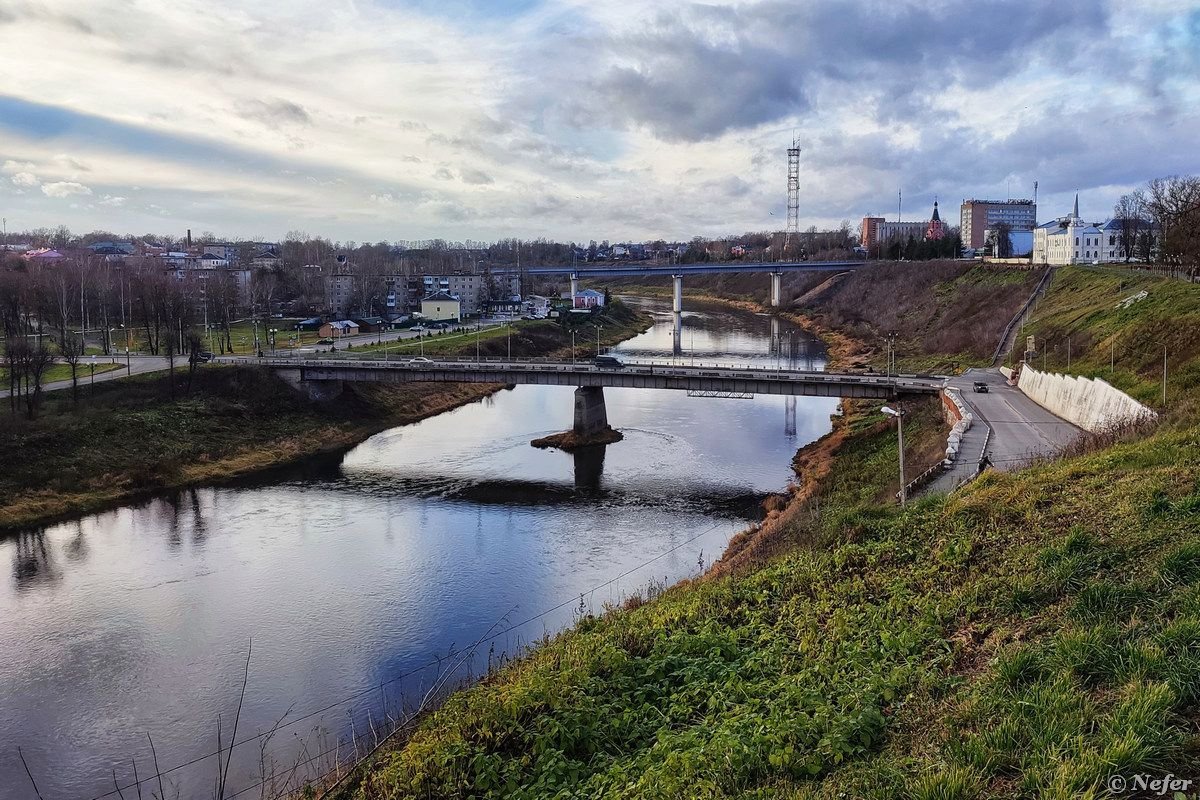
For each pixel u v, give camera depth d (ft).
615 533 199.52
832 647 75.92
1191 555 65.87
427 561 180.86
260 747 111.24
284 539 197.16
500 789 65.67
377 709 119.65
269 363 340.18
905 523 106.83
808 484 225.97
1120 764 42.83
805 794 49.06
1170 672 50.24
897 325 547.08
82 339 419.13
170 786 103.86
